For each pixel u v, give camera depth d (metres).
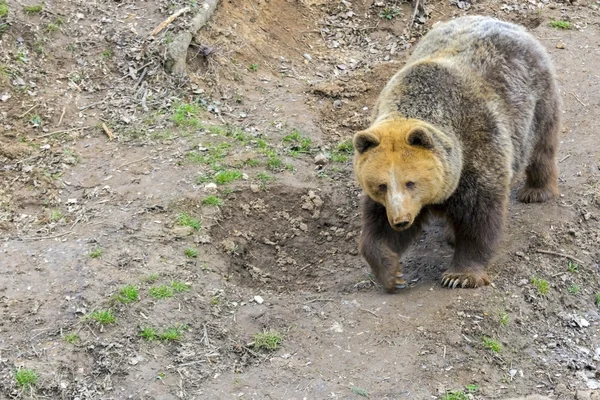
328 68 11.12
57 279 6.52
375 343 5.94
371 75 10.71
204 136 8.91
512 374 5.77
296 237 7.86
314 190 8.30
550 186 7.83
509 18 12.12
